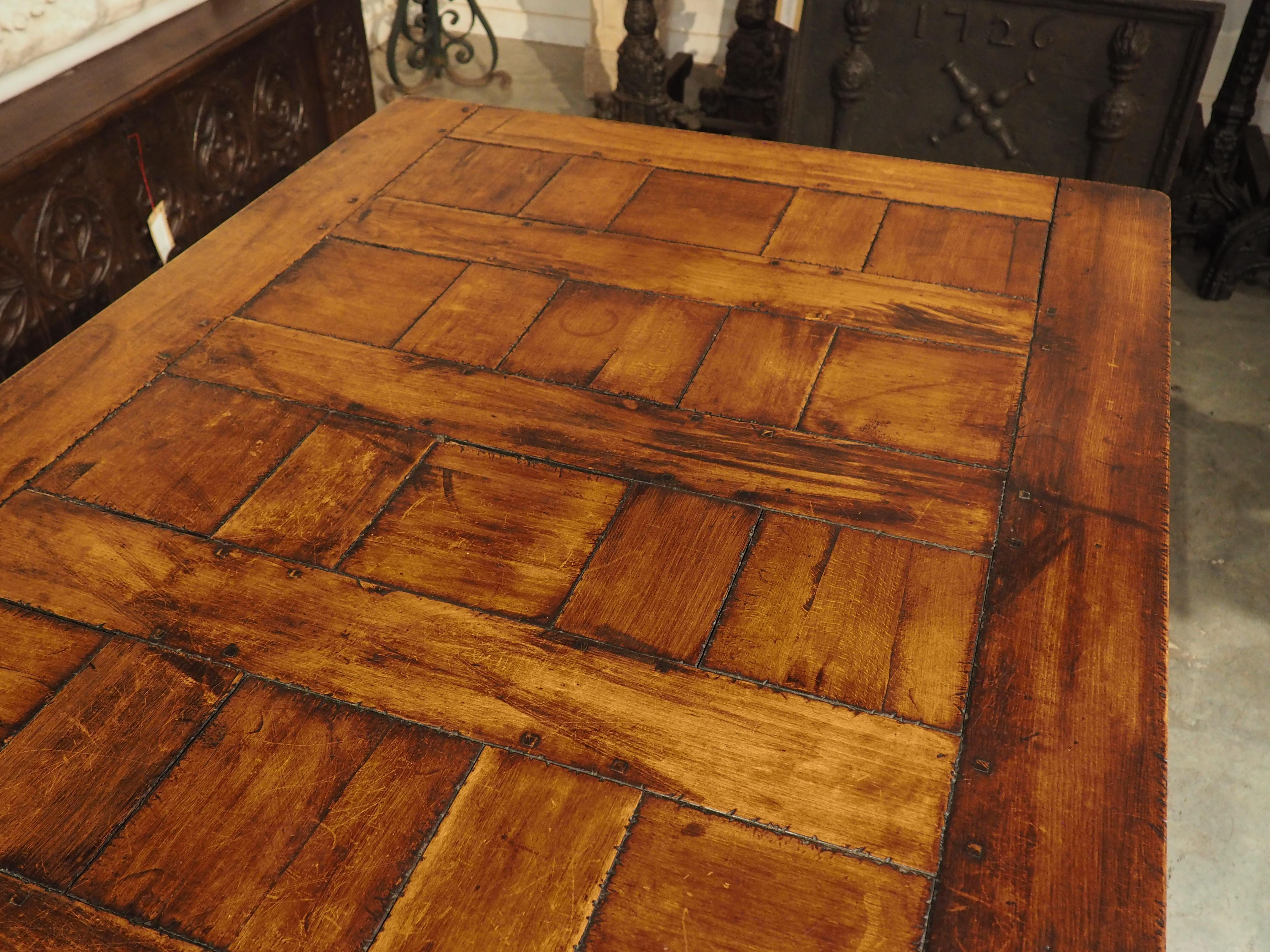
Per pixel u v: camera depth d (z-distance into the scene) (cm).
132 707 93
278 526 111
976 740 91
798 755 90
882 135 269
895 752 90
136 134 191
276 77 231
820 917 79
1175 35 232
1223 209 293
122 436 123
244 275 151
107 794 87
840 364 134
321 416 126
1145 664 97
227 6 218
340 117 259
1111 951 77
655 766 89
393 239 159
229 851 83
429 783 88
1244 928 154
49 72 185
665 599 103
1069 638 99
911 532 111
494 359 135
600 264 154
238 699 94
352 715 93
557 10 418
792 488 116
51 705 93
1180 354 266
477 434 123
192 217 213
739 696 94
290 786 87
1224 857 162
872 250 156
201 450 121
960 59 251
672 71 362
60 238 179
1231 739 179
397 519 112
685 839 84
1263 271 286
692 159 181
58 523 111
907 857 83
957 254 155
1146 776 88
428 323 142
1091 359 135
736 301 146
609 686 95
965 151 264
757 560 107
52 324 181
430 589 104
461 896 80
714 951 77
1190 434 242
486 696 94
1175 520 220
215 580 105
